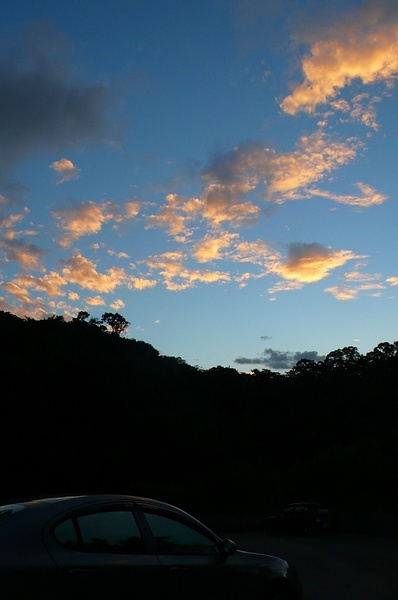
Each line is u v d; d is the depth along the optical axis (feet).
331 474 122.42
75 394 207.31
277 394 293.84
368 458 122.42
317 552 62.44
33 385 205.26
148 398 233.96
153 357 298.97
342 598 31.94
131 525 18.11
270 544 75.46
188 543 19.21
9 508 17.40
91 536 17.03
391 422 235.81
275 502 139.74
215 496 140.26
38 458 180.34
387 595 33.04
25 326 246.06
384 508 104.78
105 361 235.20
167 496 141.49
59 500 17.71
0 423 187.93
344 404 262.67
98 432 203.62
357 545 73.41
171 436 204.54
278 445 246.88
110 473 183.42
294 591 21.53
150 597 17.28
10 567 14.97
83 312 346.54
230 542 20.18
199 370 329.93
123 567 16.94
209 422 245.65
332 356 329.11
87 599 15.98
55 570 15.61
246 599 19.80
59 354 219.20
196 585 18.52
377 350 322.34
